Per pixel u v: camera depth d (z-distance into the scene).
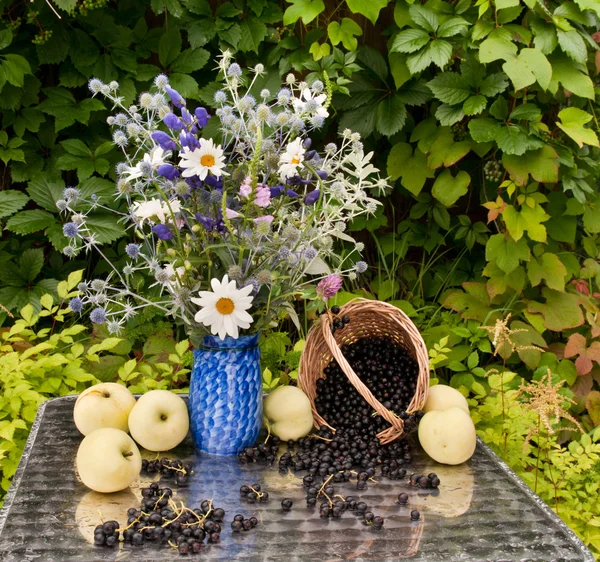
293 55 2.16
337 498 1.12
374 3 2.00
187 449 1.32
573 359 2.25
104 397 1.32
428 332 2.22
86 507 1.08
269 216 1.15
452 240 2.50
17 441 1.69
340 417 1.37
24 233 2.00
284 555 0.96
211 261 1.20
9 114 2.13
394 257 2.50
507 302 2.25
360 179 1.38
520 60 1.92
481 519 1.07
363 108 2.20
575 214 2.29
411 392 1.39
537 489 1.59
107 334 2.02
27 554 0.95
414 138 2.23
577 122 2.05
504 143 1.99
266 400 1.36
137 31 2.19
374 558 0.95
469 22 2.07
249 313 1.24
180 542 0.97
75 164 2.09
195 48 2.14
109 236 2.01
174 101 1.20
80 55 2.12
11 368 1.62
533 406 1.41
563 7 2.05
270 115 1.24
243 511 1.08
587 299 2.22
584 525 1.58
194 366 1.28
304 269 1.32
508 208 2.09
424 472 1.24
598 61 2.17
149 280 2.15
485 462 1.29
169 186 1.21
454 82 2.06
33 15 2.07
